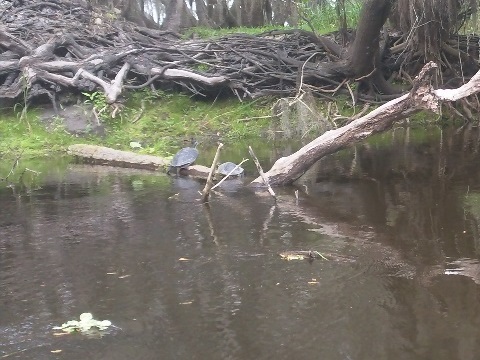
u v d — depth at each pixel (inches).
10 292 169.6
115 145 450.6
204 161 381.1
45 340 139.7
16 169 378.9
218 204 267.3
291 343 134.3
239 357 129.0
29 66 508.1
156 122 508.4
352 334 137.3
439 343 131.8
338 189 289.3
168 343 136.6
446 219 228.1
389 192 277.7
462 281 166.1
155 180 331.0
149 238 217.8
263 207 259.4
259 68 561.0
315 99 552.1
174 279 175.8
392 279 169.6
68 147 431.8
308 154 298.2
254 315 149.3
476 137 440.1
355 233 215.6
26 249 209.5
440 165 337.1
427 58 540.4
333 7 733.3
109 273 182.7
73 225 238.8
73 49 553.3
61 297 165.2
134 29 655.8
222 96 564.7
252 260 189.9
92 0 741.9
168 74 539.2
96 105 494.9
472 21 567.2
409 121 518.9
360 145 424.5
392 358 126.3
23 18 606.2
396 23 601.9
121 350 134.1
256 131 506.9
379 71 552.4
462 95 267.1
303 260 188.1
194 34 725.3
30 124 484.1
